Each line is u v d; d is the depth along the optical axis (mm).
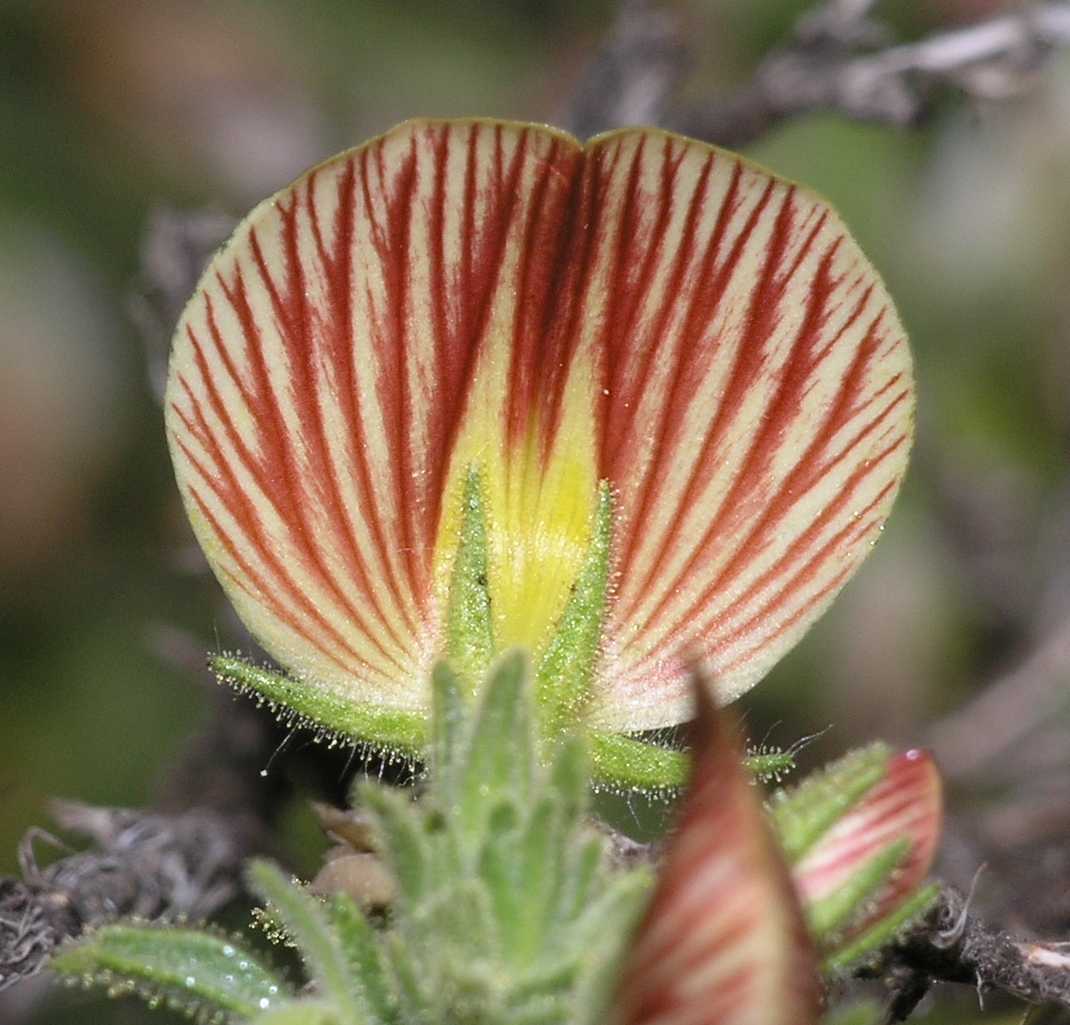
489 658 76
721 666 78
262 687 76
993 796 104
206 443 77
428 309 77
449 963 68
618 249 77
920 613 110
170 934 72
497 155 76
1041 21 98
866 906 72
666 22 100
